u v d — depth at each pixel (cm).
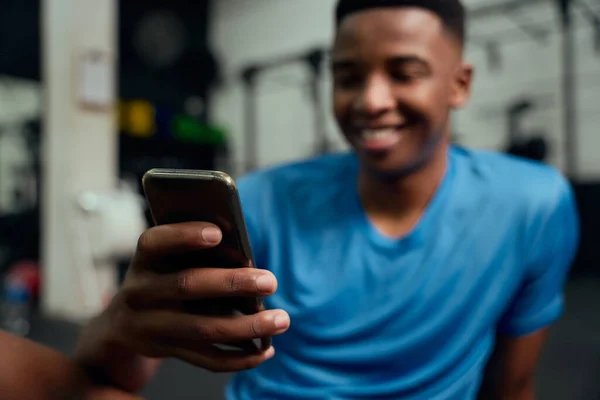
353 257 57
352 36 51
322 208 60
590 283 306
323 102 434
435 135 54
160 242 31
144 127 396
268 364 60
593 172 329
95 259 230
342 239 58
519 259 58
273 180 65
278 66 463
